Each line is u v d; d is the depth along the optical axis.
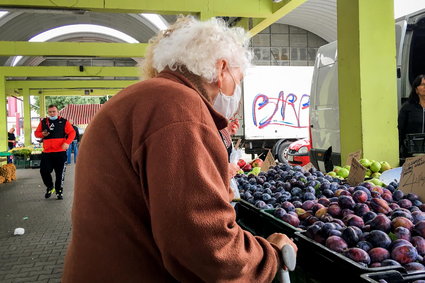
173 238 1.11
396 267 1.50
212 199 1.14
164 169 1.13
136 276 1.25
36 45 15.29
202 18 10.30
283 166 3.58
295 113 14.07
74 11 9.99
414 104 5.61
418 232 1.76
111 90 34.94
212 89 1.48
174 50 1.41
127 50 15.95
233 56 1.46
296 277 1.97
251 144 14.14
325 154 7.18
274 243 1.46
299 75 14.04
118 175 1.25
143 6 9.98
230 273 1.14
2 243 5.52
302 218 2.26
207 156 1.18
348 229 1.76
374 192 2.35
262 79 13.82
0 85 20.12
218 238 1.12
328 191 2.64
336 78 6.88
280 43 19.19
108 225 1.26
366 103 5.16
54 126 8.96
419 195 2.44
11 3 9.36
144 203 1.25
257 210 2.51
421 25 5.75
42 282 4.10
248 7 10.54
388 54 5.21
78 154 1.39
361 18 5.12
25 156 18.12
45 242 5.55
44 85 28.03
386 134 5.22
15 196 9.71
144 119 1.22
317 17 18.06
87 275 1.29
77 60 33.41
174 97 1.23
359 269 1.50
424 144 5.42
